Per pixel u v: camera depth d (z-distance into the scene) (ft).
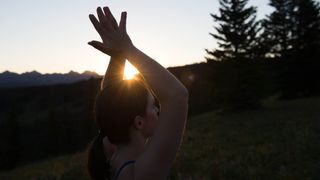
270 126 105.70
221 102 175.22
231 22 169.07
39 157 319.06
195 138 97.86
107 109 6.45
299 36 203.31
